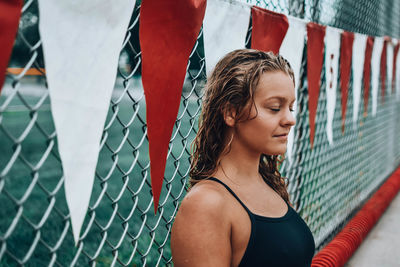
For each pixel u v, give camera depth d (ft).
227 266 3.15
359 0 12.82
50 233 10.21
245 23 4.79
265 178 4.44
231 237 3.25
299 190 8.41
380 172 17.97
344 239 10.23
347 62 8.02
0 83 2.34
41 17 2.54
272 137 3.38
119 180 16.78
